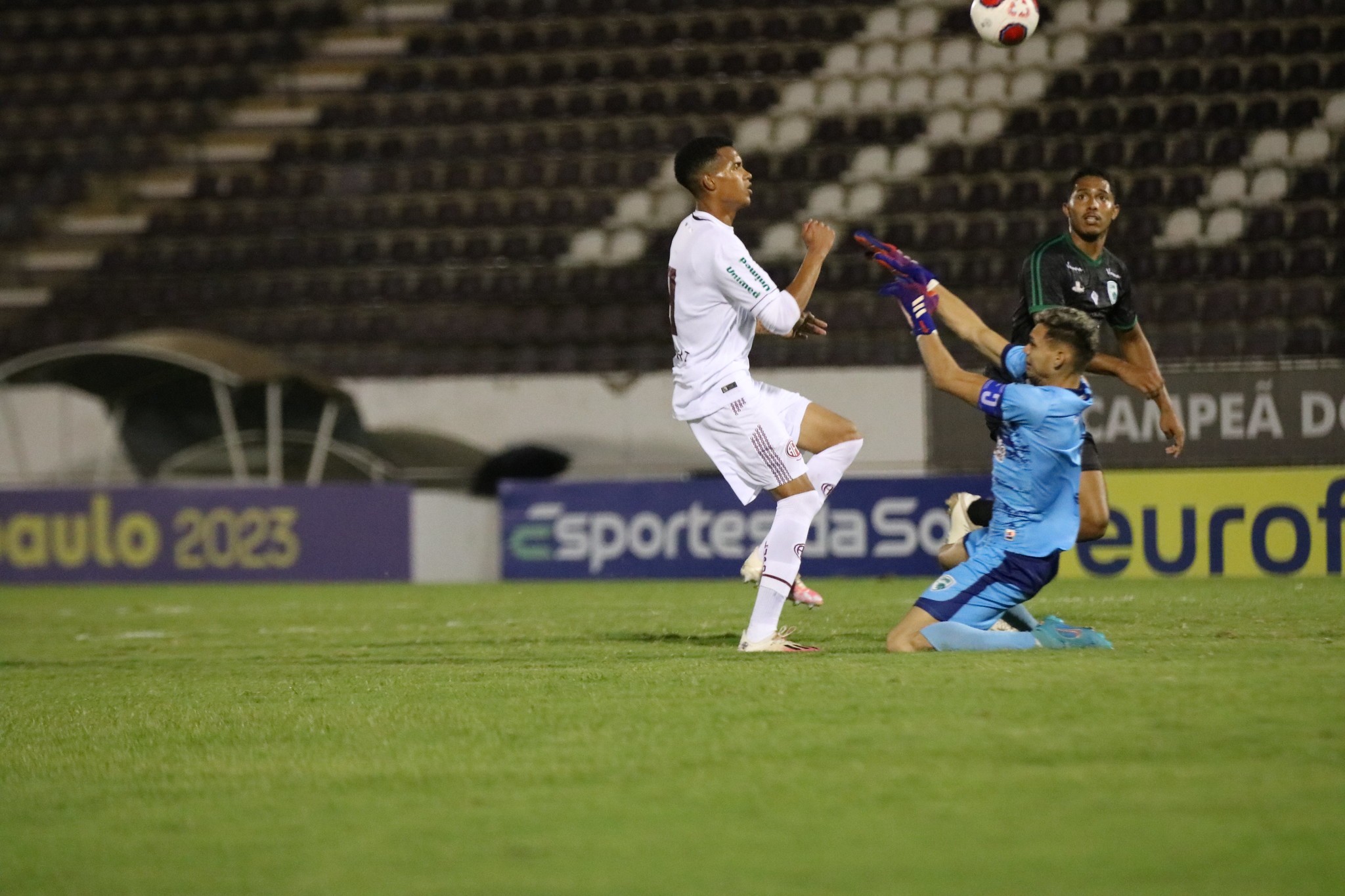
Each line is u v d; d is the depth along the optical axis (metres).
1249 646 20.31
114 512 50.84
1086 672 17.25
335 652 25.56
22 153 67.88
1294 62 58.41
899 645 19.80
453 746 14.72
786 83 63.50
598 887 9.84
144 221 64.31
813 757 13.28
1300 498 39.78
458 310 58.75
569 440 51.88
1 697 20.27
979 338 19.91
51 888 10.30
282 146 66.19
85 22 72.25
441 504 51.16
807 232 21.16
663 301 57.81
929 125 60.72
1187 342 49.91
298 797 12.77
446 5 69.50
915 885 9.67
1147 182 56.38
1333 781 11.88
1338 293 52.12
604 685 18.34
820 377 48.47
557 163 63.16
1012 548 19.58
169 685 21.16
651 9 67.31
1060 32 61.03
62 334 60.75
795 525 21.19
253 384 52.09
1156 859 10.02
